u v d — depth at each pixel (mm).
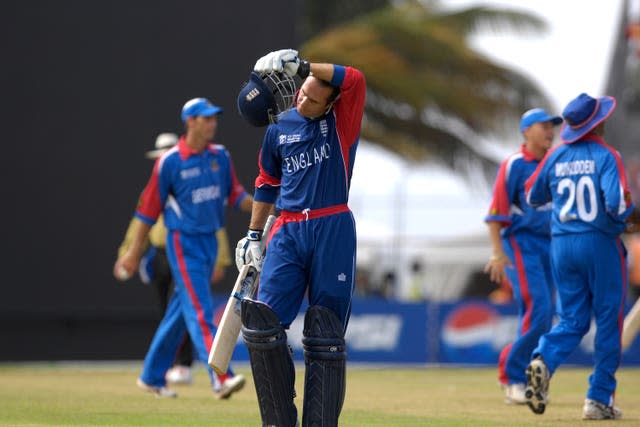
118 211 47469
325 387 18797
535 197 27109
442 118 87000
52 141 46906
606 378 26109
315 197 19016
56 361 46844
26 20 46719
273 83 19266
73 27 47219
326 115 19188
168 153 30469
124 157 47625
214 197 30672
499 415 27344
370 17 87000
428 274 75812
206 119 30250
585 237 25875
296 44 50031
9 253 46406
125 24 47812
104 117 47469
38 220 46750
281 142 19344
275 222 19469
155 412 27109
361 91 19125
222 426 23875
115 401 30250
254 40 49406
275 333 18891
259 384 19156
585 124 26016
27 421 25000
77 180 47125
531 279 30859
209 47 48875
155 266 37594
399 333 52062
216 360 19656
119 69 47688
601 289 25922
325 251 18922
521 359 30812
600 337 26062
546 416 27188
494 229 31016
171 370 37625
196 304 30188
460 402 31312
